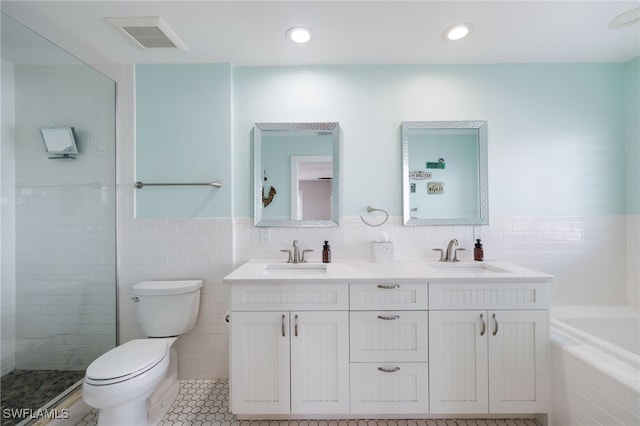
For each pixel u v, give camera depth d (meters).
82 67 1.78
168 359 1.48
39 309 1.71
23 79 1.68
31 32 1.53
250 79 1.94
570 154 1.91
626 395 1.06
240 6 1.36
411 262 1.87
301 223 1.92
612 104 1.91
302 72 1.93
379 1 1.34
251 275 1.50
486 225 1.91
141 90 1.88
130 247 1.87
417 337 1.42
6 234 1.63
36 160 1.71
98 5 1.35
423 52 1.79
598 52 1.80
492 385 1.41
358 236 1.93
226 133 1.90
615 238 1.89
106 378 1.23
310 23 1.50
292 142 1.93
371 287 1.43
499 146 1.92
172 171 1.89
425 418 1.51
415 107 1.93
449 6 1.38
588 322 1.72
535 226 1.91
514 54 1.82
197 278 1.88
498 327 1.42
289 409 1.43
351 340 1.43
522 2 1.35
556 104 1.91
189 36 1.60
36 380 1.67
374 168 1.94
